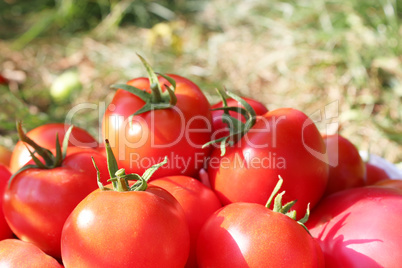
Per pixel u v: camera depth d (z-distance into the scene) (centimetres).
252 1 157
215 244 37
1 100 113
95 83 125
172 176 42
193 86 43
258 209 38
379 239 39
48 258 39
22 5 162
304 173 41
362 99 113
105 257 34
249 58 133
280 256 36
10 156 54
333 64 124
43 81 128
